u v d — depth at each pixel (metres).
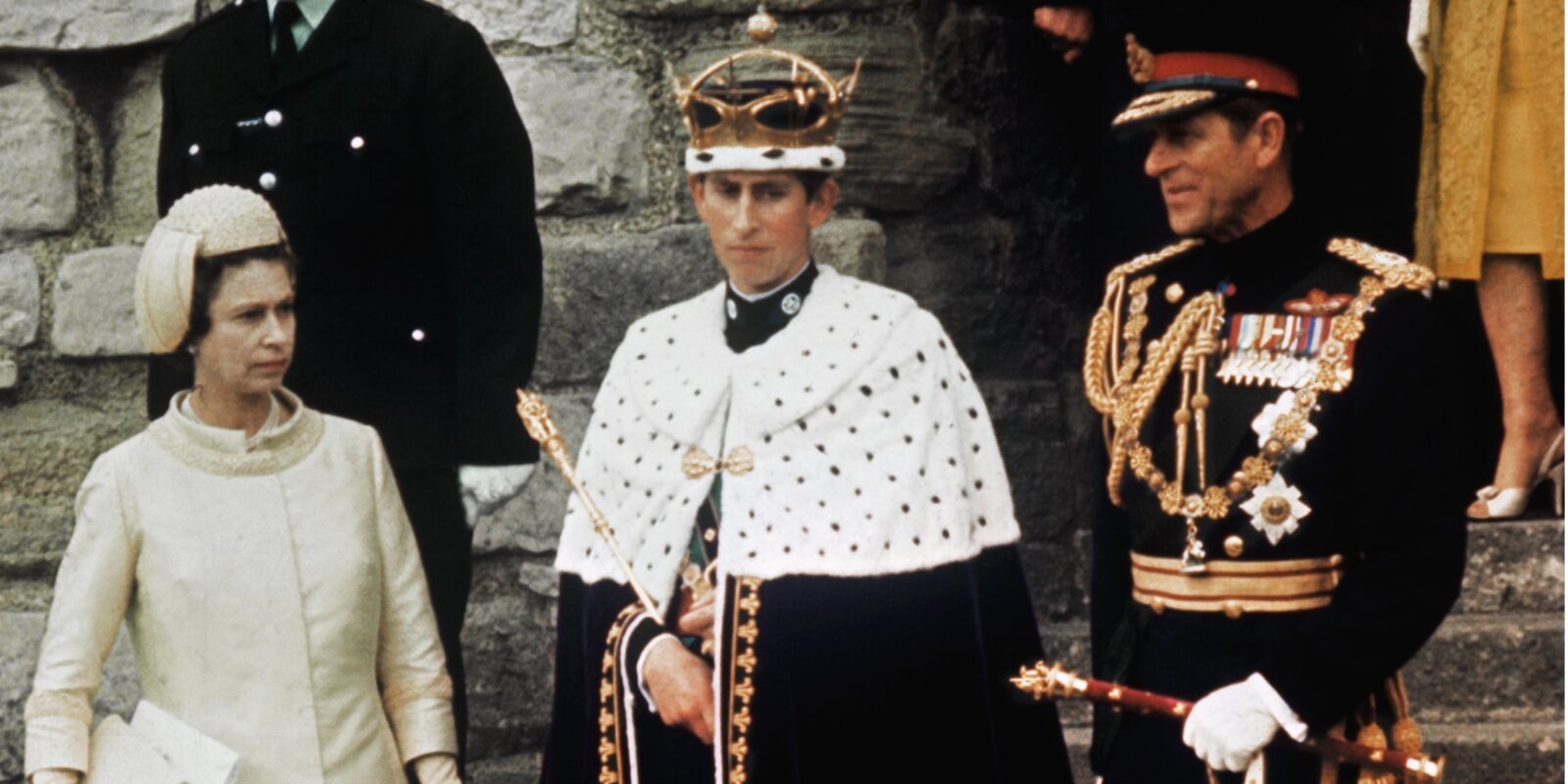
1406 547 7.30
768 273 8.55
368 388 10.11
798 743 8.16
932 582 8.34
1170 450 7.78
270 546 8.35
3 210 12.69
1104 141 12.57
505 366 10.15
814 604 8.23
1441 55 12.52
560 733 8.70
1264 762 7.44
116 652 12.37
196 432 8.43
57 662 8.23
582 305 12.39
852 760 8.19
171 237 8.33
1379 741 7.48
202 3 12.54
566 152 12.43
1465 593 12.19
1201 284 7.90
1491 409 12.42
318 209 10.15
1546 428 12.58
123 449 8.48
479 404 10.11
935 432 8.45
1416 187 12.52
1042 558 12.96
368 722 8.42
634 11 12.43
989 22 13.01
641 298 12.37
